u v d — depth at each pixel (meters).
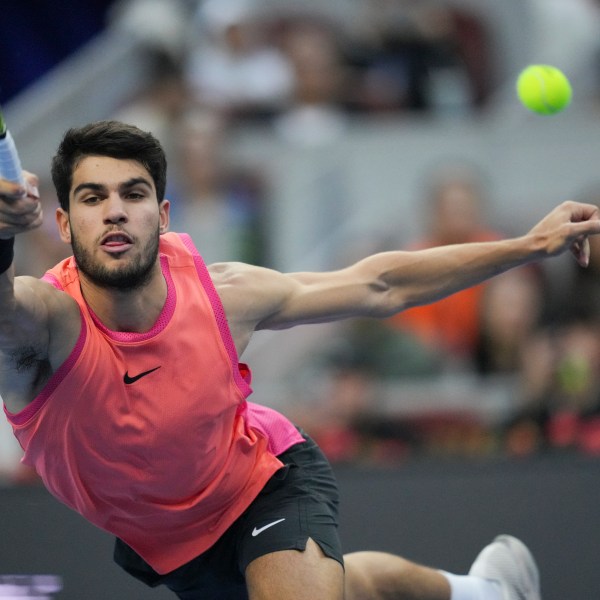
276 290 14.56
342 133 34.69
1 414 27.17
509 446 26.94
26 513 22.45
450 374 28.95
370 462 24.80
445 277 15.21
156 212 13.20
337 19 36.59
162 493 14.25
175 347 13.37
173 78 36.56
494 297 29.31
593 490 22.73
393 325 29.44
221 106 35.62
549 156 33.88
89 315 13.17
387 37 36.03
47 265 31.69
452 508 22.34
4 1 40.56
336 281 14.98
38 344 12.73
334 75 35.78
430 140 34.00
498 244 15.22
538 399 27.20
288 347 30.75
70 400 13.11
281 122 35.19
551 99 17.08
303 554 14.16
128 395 13.24
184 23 37.94
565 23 37.97
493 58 37.31
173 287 13.57
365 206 33.75
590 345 28.02
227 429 14.34
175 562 15.27
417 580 16.70
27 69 40.81
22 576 20.56
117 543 16.22
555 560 20.84
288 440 15.76
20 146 36.22
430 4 36.69
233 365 13.83
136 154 13.16
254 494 14.92
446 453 26.92
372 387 28.52
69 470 13.84
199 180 33.16
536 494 22.69
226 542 15.19
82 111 36.88
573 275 29.72
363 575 16.12
